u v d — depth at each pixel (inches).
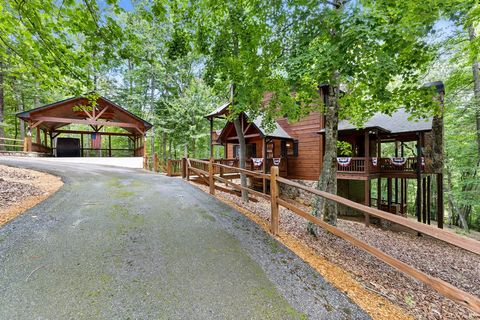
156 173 399.2
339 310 80.7
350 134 419.8
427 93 170.6
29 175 270.2
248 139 591.8
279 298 83.5
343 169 391.2
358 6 124.3
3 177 239.5
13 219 137.1
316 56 136.3
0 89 554.9
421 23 113.5
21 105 666.2
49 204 168.9
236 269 100.1
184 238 126.8
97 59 182.7
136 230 132.0
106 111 578.6
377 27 113.3
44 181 248.7
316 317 75.5
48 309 71.0
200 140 844.6
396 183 534.0
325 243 194.4
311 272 104.7
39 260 96.7
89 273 90.0
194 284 87.7
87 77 193.2
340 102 224.7
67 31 160.1
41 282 83.2
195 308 75.1
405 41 119.7
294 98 255.9
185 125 739.4
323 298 86.6
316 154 459.8
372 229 330.0
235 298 81.4
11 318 67.0
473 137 448.5
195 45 228.1
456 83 386.6
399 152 733.9
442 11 126.8
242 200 292.8
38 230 124.2
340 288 95.7
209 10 209.9
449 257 241.3
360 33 117.3
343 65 127.4
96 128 689.6
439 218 375.9
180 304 76.5
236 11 205.3
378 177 400.2
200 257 107.8
